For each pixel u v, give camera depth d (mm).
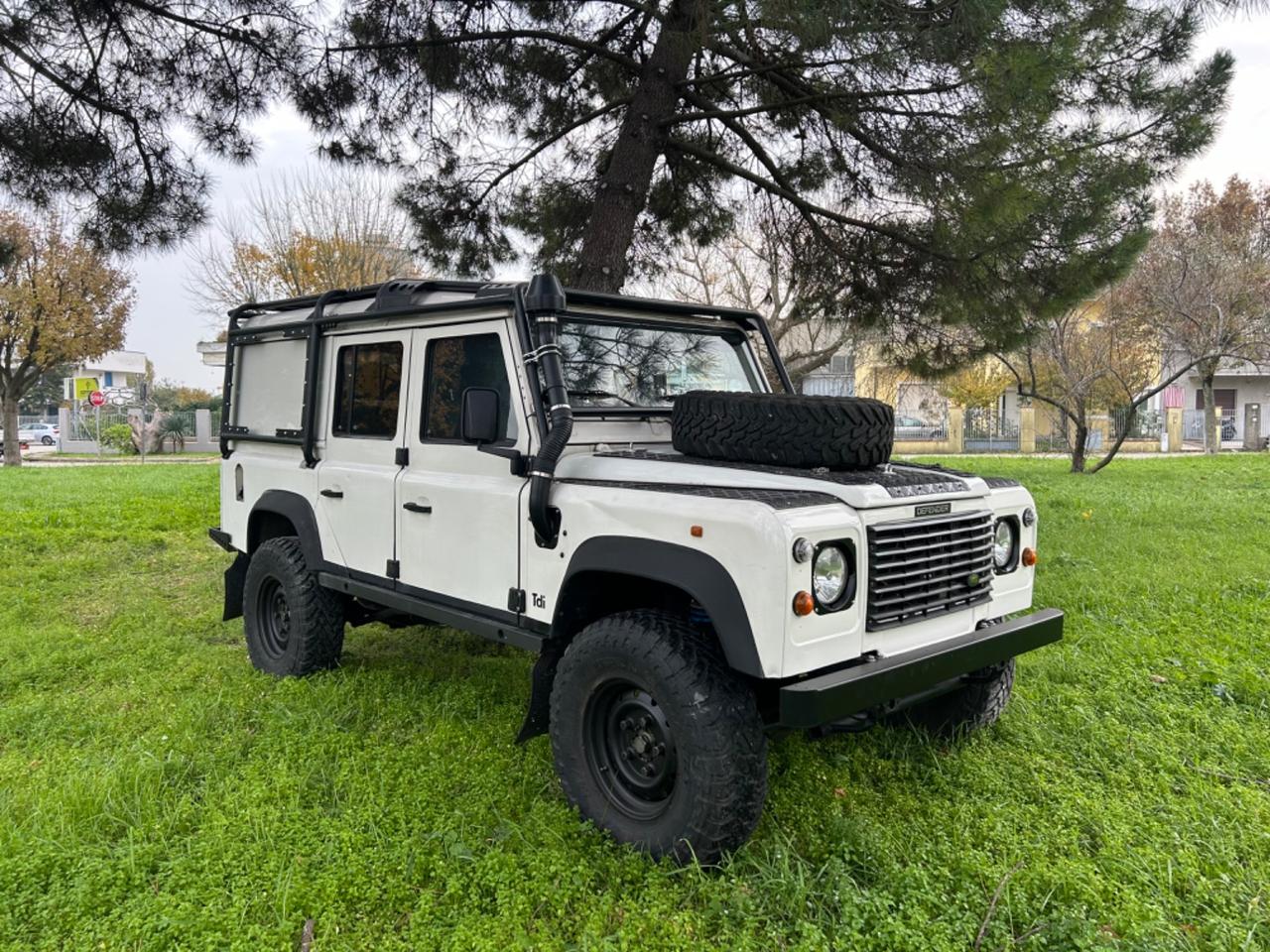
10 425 23422
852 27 5227
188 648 5309
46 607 6430
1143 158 6727
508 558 3395
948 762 3584
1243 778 3447
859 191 7352
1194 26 6250
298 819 3053
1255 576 6863
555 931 2512
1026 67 5301
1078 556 7852
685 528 2725
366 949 2430
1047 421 30875
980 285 7055
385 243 20094
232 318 5344
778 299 14453
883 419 3090
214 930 2467
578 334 3676
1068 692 4348
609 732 3062
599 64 8383
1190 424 37094
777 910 2566
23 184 7344
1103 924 2549
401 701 4234
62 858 2779
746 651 2535
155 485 15461
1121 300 19234
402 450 3988
